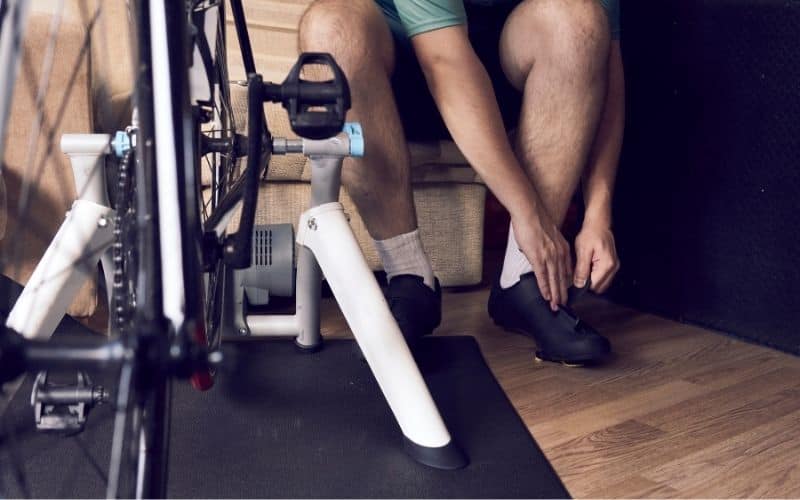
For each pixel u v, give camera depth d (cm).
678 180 156
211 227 70
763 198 139
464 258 179
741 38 140
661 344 142
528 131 123
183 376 39
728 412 108
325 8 109
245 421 99
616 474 88
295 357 126
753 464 91
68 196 128
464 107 110
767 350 139
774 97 135
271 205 162
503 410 104
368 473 84
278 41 175
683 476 87
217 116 104
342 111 68
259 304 136
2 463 82
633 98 166
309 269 124
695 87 151
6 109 40
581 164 124
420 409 88
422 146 165
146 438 45
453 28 109
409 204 119
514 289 130
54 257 87
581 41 116
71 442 89
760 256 141
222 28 89
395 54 128
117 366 37
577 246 129
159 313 45
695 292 155
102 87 136
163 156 55
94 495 76
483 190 178
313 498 78
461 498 79
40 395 68
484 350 136
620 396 114
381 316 90
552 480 84
